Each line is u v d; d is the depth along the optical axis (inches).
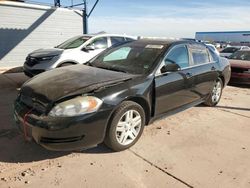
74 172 134.0
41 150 154.6
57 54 335.9
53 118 129.3
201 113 234.5
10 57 478.0
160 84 171.8
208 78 226.5
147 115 170.7
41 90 143.3
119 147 153.6
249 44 1934.1
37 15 492.4
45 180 126.8
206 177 134.4
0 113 218.8
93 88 142.0
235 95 317.1
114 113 146.4
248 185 129.1
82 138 135.4
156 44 195.0
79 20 546.9
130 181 128.5
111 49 208.2
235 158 154.9
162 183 128.0
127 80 157.2
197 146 168.2
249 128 203.6
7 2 454.6
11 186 121.6
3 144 161.0
